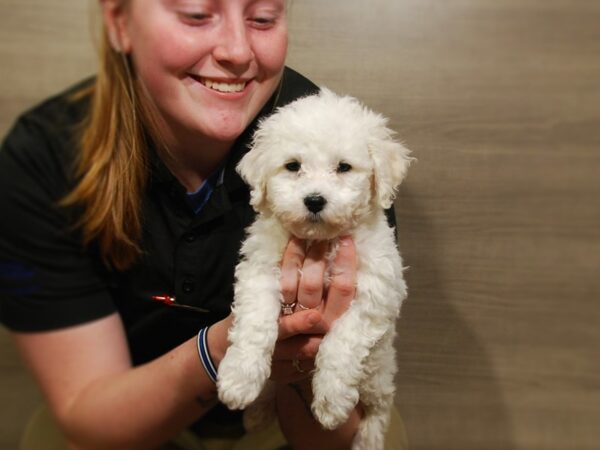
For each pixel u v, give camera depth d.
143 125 1.44
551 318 2.28
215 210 1.43
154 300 1.52
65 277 1.39
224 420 1.79
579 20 2.17
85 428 1.37
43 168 1.36
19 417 2.12
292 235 1.32
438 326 2.25
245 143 1.49
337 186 1.28
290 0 1.86
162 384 1.33
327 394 1.22
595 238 2.26
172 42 1.26
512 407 2.30
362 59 2.10
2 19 2.02
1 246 1.34
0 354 2.09
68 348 1.40
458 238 2.22
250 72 1.35
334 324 1.26
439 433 2.29
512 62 2.16
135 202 1.40
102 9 1.35
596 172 2.23
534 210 2.23
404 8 2.09
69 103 1.48
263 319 1.22
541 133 2.20
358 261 1.29
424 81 2.14
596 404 2.32
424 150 2.16
